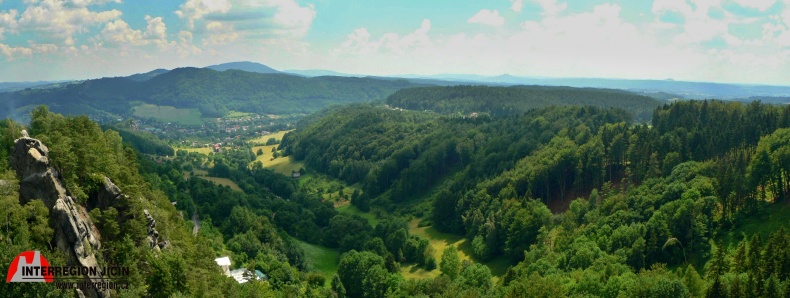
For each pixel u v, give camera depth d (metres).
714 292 84.12
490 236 154.00
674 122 189.62
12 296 59.84
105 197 82.06
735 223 119.06
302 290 122.19
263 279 118.12
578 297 91.25
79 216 71.44
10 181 69.56
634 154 166.12
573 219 147.12
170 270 74.62
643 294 88.00
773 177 124.44
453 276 137.88
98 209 77.75
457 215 184.25
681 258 113.75
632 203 138.25
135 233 79.25
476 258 157.38
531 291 92.88
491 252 153.75
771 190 125.00
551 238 141.12
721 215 122.19
